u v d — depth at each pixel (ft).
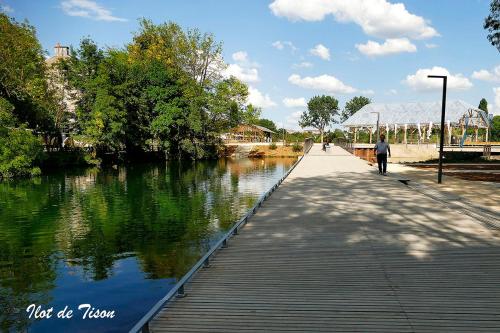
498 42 62.95
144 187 80.53
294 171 69.00
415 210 33.76
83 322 22.07
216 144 180.24
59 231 43.47
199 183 87.56
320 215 32.07
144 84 147.95
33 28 119.96
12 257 34.22
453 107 164.86
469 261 19.95
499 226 27.45
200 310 14.61
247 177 101.04
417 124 166.81
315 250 22.35
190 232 42.80
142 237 40.78
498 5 61.82
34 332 20.93
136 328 12.00
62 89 134.51
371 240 24.32
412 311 14.25
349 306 14.76
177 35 168.86
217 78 171.42
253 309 14.64
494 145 136.67
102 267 31.42
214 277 18.19
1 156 91.91
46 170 113.29
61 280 28.58
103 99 122.62
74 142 138.10
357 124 182.80
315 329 13.01
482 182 52.49
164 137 151.12
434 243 23.43
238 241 24.44
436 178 57.62
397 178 57.57
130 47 171.94
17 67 112.68
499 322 13.30
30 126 120.26
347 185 50.14
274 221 29.96
